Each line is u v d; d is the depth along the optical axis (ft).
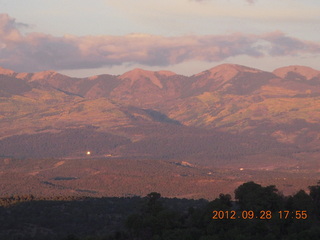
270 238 648.79
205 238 636.89
